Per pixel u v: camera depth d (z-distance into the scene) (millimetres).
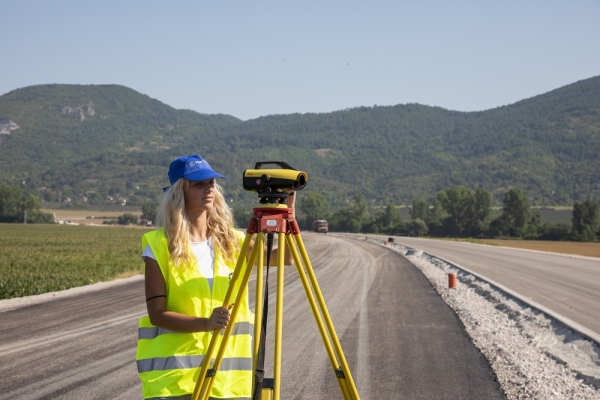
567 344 9422
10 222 160250
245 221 126188
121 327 11297
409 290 18484
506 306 14367
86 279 22562
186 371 3113
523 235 114688
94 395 6621
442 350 9117
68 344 9578
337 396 6578
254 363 2975
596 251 57188
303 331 10695
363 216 149125
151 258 3170
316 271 26938
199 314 3188
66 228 122688
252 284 18656
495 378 7359
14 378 7371
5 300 15992
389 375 7543
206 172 3229
